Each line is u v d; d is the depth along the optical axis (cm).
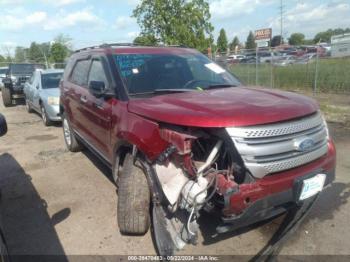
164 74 409
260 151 269
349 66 1423
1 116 332
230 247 328
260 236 343
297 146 284
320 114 328
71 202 444
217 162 284
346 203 403
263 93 344
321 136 314
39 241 358
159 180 296
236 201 263
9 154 684
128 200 334
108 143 408
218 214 281
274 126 277
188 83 403
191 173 279
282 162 279
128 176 336
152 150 301
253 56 1803
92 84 397
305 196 297
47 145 740
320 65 1479
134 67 409
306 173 296
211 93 348
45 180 527
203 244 333
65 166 588
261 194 270
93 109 452
